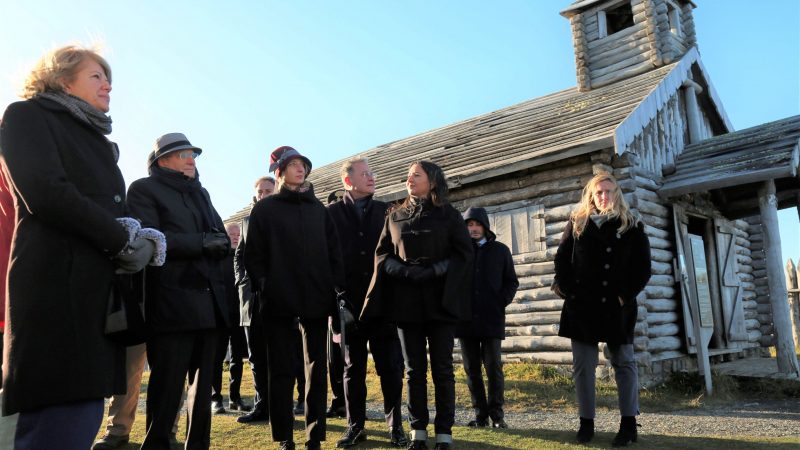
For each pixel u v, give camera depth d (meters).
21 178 1.85
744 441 4.39
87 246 1.97
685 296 8.91
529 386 7.80
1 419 2.13
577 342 4.37
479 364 5.40
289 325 3.86
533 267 9.09
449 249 3.97
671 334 8.84
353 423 4.23
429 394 7.20
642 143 9.25
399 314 3.88
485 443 4.23
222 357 6.02
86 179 2.07
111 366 2.00
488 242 5.64
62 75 2.13
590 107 10.59
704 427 5.54
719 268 10.34
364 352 4.35
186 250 3.28
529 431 4.76
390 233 4.11
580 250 4.31
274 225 3.86
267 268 3.88
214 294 3.42
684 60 11.16
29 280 1.86
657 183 9.34
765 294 12.23
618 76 11.88
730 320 10.27
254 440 4.34
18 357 1.81
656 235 8.94
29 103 2.01
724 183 8.61
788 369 8.30
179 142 3.54
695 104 11.45
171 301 3.23
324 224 4.09
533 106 12.91
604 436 4.55
